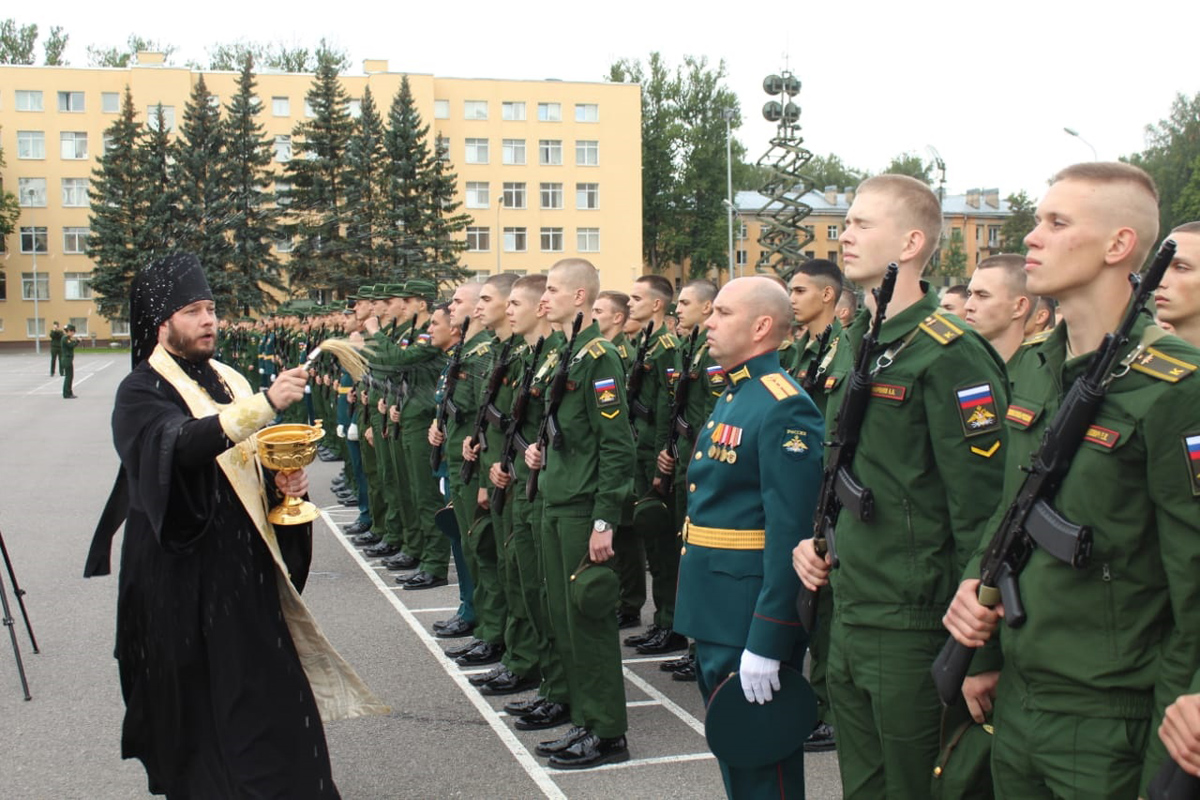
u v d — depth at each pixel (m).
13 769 4.46
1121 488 2.27
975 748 2.76
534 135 56.78
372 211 44.41
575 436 4.59
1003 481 2.79
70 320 56.72
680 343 6.86
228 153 45.53
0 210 53.59
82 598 7.23
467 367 6.40
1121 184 2.40
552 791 4.22
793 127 15.40
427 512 7.63
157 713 3.51
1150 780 2.19
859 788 3.04
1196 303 3.81
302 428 3.65
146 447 3.38
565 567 4.57
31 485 12.41
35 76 54.88
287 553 3.85
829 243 62.50
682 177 65.69
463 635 6.45
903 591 2.89
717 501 3.52
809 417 3.35
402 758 4.59
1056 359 2.54
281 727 3.46
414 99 49.12
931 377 2.87
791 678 3.27
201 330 3.74
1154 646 2.30
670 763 4.51
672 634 6.30
